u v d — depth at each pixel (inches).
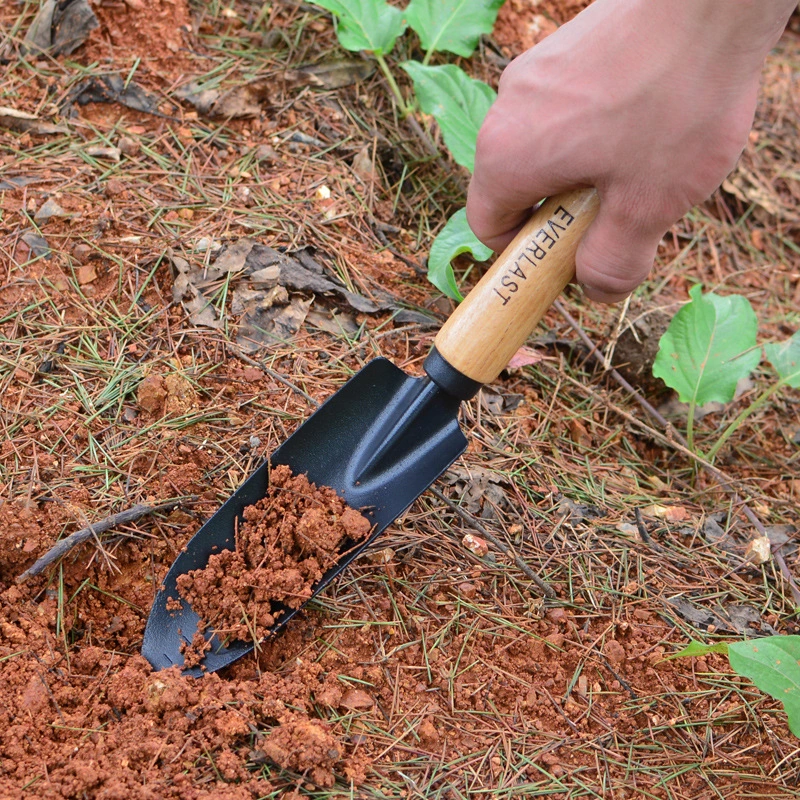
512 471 39.9
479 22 45.6
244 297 40.4
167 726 34.8
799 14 60.5
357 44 44.3
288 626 36.6
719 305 42.0
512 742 35.8
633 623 37.8
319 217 42.6
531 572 38.0
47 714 34.9
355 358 40.4
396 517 37.0
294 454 37.3
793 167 50.7
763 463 42.8
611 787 35.4
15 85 42.9
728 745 36.4
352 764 34.8
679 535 40.0
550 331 43.2
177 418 38.4
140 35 44.1
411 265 42.8
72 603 36.5
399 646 36.7
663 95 33.6
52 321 39.6
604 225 35.3
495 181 35.6
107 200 41.4
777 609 38.9
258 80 44.4
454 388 36.8
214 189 42.4
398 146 44.9
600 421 42.2
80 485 37.2
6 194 41.1
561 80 34.3
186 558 36.3
